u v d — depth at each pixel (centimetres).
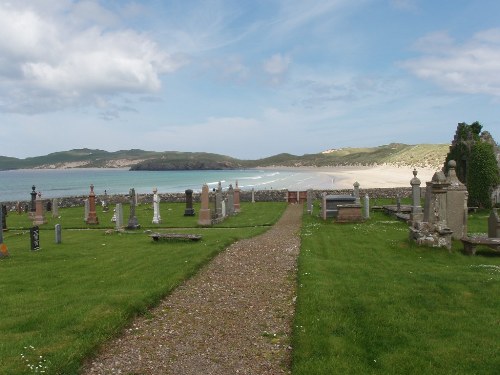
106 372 709
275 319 961
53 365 699
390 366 728
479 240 1652
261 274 1355
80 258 1609
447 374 704
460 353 773
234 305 1055
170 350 796
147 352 787
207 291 1167
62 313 938
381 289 1137
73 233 2438
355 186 3075
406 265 1455
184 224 2762
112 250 1772
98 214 3528
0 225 1655
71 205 4359
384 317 938
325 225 2528
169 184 11888
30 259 1605
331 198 2861
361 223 2591
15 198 8450
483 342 816
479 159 3338
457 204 2000
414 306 1012
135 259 1552
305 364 730
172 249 1734
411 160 18662
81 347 769
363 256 1619
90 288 1160
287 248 1780
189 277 1297
